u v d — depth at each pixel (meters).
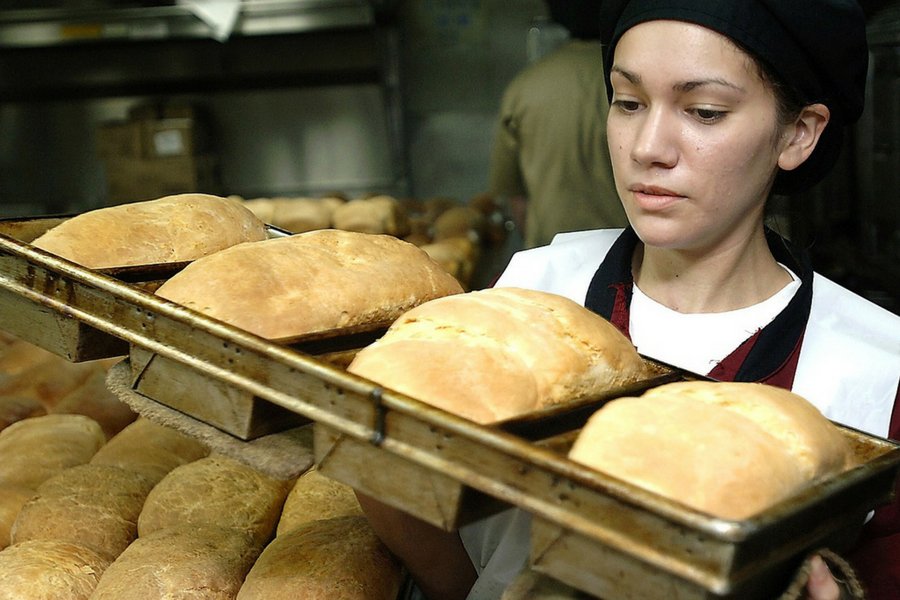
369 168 4.82
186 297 1.00
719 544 0.63
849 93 1.21
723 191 1.13
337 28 4.58
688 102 1.10
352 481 0.82
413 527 1.18
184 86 4.73
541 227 3.09
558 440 0.82
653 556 0.66
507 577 1.14
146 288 1.13
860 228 3.14
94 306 1.00
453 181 4.86
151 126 4.35
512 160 3.14
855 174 3.15
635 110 1.16
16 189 4.89
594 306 1.40
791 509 0.68
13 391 2.00
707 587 0.63
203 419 0.94
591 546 0.70
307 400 0.83
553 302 1.01
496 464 0.72
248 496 1.50
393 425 0.78
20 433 1.76
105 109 4.79
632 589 0.68
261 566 1.26
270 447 0.90
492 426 0.76
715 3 1.05
